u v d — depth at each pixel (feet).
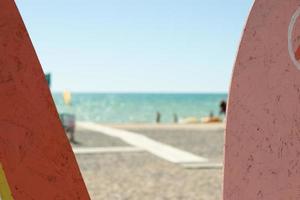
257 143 10.96
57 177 10.32
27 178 10.24
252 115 10.95
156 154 41.09
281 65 11.02
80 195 10.41
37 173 10.27
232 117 10.93
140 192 25.79
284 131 11.03
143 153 41.78
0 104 10.16
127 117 273.75
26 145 10.22
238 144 10.92
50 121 10.31
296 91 11.07
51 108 10.33
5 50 10.13
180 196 24.89
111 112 313.53
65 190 10.35
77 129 66.95
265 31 10.97
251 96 10.94
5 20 10.12
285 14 11.03
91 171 32.37
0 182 10.23
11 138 10.19
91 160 37.47
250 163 10.94
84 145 47.39
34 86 10.25
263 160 10.98
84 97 555.28
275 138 11.01
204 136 58.65
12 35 10.15
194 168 33.99
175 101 468.75
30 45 10.23
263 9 10.97
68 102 76.95
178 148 45.29
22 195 10.23
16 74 10.17
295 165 11.06
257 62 10.94
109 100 490.49
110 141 51.24
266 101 10.98
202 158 38.55
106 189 26.55
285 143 11.04
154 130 67.26
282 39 11.02
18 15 10.18
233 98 10.93
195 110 330.75
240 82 10.92
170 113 299.79
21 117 10.21
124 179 29.53
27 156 10.23
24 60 10.19
